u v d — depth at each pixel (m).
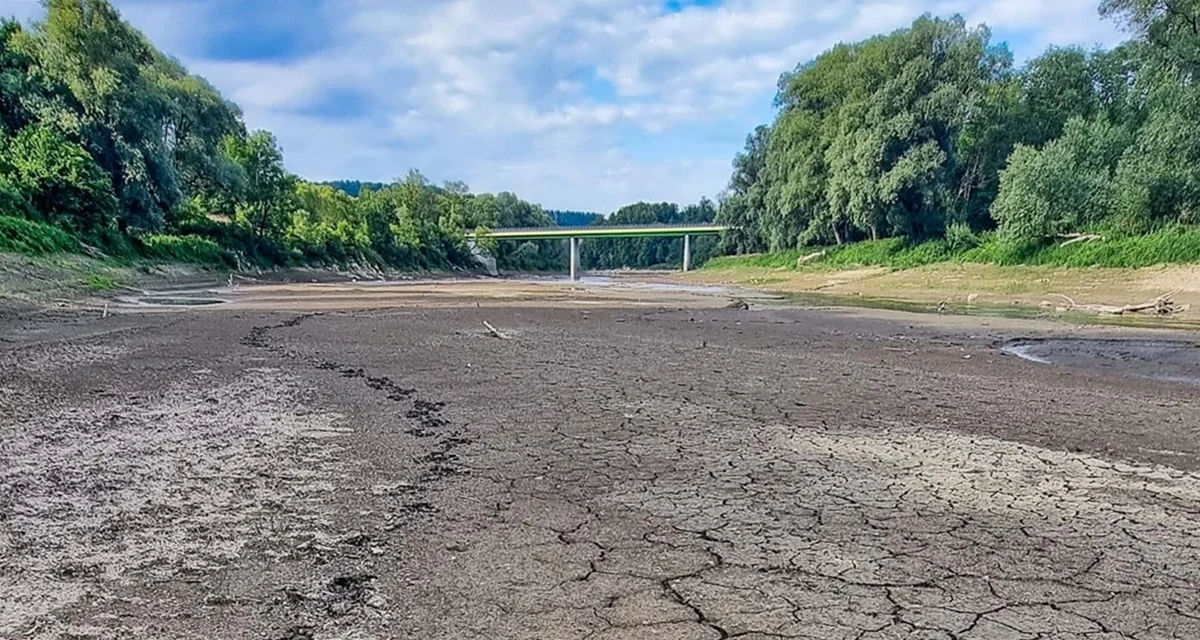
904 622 3.21
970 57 48.88
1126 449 6.33
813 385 9.55
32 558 3.74
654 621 3.21
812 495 5.02
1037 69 49.41
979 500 4.93
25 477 5.05
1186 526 4.45
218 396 8.11
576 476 5.43
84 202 39.75
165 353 11.39
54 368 9.54
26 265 27.64
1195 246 30.44
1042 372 11.10
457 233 106.19
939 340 15.77
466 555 3.93
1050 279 34.19
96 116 44.16
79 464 5.40
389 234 89.88
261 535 4.16
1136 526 4.44
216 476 5.23
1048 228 38.41
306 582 3.56
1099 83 48.66
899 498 4.96
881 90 50.22
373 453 5.95
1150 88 35.44
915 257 48.47
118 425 6.62
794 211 64.44
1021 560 3.91
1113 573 3.75
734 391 9.04
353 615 3.23
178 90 52.09
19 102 43.19
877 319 21.27
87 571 3.61
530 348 13.24
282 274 59.03
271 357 11.36
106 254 39.25
